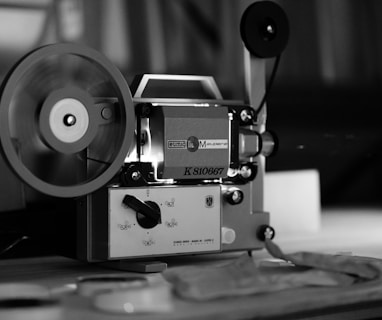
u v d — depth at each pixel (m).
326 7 2.32
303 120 2.26
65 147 1.36
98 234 1.43
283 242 1.90
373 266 1.30
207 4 2.05
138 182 1.43
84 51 1.37
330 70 2.33
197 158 1.48
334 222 2.23
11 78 1.30
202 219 1.50
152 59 1.98
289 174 2.08
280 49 1.67
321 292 1.19
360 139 2.39
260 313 1.08
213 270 1.26
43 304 1.10
